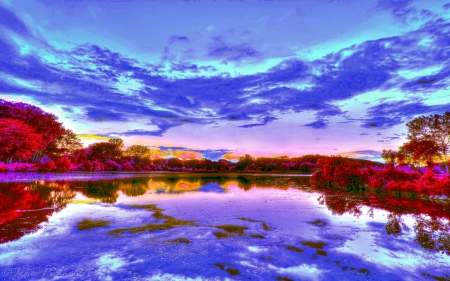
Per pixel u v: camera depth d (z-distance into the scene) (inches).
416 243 166.7
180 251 147.5
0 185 441.1
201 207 290.2
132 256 138.5
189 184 596.7
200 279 113.3
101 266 124.5
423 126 542.3
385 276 119.4
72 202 303.9
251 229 199.0
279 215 251.1
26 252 140.7
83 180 621.9
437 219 235.5
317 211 272.7
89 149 1433.3
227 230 195.3
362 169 528.7
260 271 122.8
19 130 776.3
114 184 543.8
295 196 391.2
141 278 113.0
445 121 511.5
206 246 156.9
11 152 772.6
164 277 114.5
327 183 615.5
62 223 204.7
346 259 138.9
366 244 164.2
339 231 194.1
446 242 168.7
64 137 1288.1
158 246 155.3
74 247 150.5
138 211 261.0
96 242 160.6
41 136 891.4
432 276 120.1
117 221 216.8
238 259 137.3
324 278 116.6
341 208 290.8
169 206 293.3
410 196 393.4
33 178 617.0
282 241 169.3
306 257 141.5
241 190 475.5
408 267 129.8
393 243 166.4
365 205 310.8
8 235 170.2
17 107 892.0
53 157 1264.8
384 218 239.6
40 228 188.4
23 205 275.6
